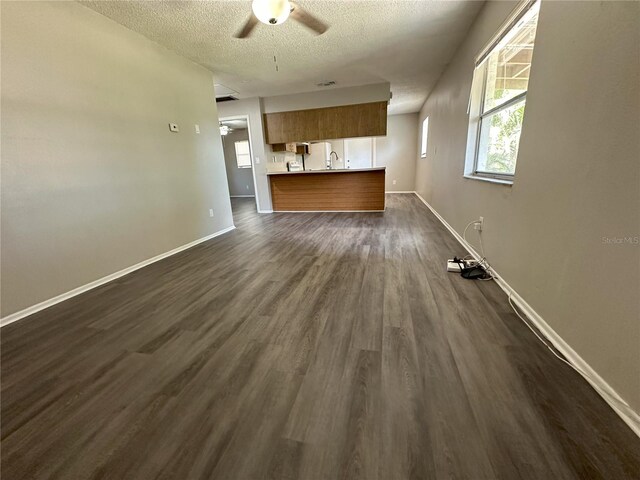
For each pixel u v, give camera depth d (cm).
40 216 218
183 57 365
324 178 588
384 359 149
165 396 131
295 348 161
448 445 103
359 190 580
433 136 551
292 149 694
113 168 275
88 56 251
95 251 259
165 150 339
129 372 148
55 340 177
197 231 397
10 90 200
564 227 147
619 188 111
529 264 182
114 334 182
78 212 245
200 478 96
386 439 107
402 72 457
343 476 95
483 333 166
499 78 263
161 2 247
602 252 121
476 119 308
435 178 528
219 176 442
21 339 179
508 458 98
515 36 230
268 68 416
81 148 246
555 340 153
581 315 134
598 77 123
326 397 127
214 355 158
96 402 129
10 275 202
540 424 109
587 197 130
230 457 103
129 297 234
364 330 174
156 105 325
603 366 120
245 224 509
